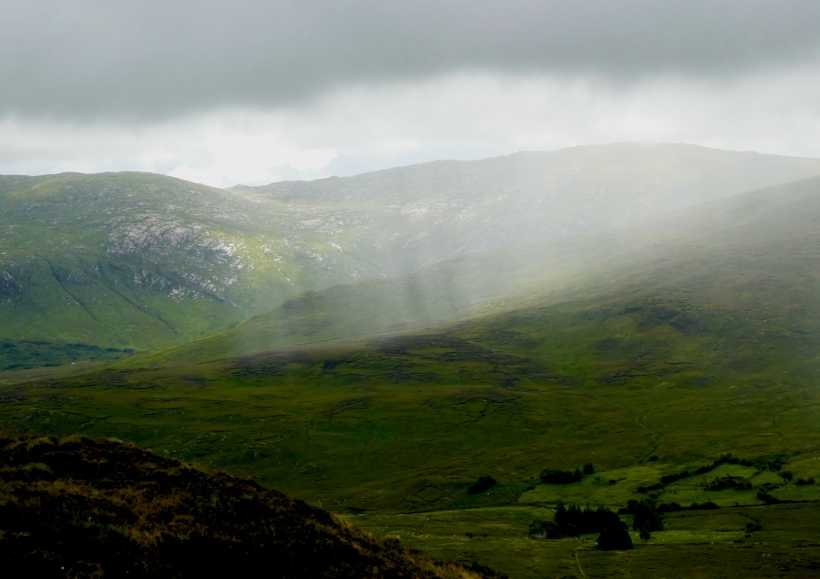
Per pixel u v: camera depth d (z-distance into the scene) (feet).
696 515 315.78
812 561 225.15
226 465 525.34
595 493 383.86
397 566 143.64
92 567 106.11
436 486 438.40
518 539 285.23
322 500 428.56
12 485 125.80
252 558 126.31
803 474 370.73
